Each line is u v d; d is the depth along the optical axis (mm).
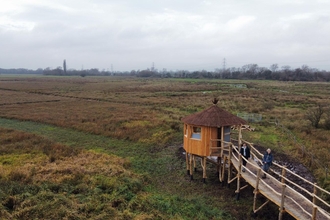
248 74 189500
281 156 24438
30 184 15984
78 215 12562
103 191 15734
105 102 59469
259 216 14625
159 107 51406
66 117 40469
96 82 142125
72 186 16078
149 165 22219
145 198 15180
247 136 30688
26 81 144125
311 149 24609
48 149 24984
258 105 51438
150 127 33531
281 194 12969
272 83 128500
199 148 18859
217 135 18688
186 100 61031
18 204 13359
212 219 13758
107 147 26875
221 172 20516
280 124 35000
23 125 36469
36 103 56500
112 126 34156
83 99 65250
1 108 49219
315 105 51844
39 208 12844
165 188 18062
